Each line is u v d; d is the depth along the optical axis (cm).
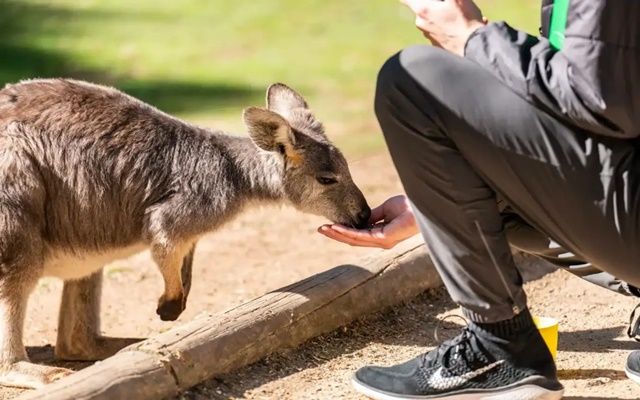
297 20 1955
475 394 445
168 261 617
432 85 399
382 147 1157
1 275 555
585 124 381
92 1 2119
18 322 559
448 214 413
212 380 503
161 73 1566
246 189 656
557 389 441
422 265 650
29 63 1606
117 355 486
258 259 788
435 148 405
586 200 394
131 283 751
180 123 645
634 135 387
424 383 453
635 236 394
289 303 557
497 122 393
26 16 1969
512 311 430
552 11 421
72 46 1734
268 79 1529
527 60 391
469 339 445
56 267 605
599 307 638
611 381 502
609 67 369
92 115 605
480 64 399
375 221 594
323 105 1375
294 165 661
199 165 631
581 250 412
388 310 619
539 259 727
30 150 578
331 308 578
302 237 847
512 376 439
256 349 528
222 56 1681
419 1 430
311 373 526
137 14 2005
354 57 1666
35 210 575
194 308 682
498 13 1900
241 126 1221
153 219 613
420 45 412
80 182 593
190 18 1972
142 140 616
